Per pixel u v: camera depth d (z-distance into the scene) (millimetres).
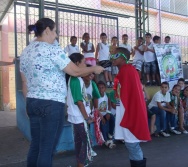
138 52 8250
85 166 3924
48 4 7707
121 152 5188
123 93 3551
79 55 3682
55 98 2541
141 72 8164
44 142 2520
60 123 2604
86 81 4441
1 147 5477
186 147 5531
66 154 5094
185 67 9359
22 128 6438
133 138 3525
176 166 4395
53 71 2562
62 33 8773
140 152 3635
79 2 10789
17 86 6961
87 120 3783
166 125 6680
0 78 11531
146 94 6562
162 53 7988
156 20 14695
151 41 9039
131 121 3514
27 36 5602
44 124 2520
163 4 15266
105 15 9250
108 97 5844
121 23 12477
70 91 3750
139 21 8883
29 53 2607
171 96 6742
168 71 7992
